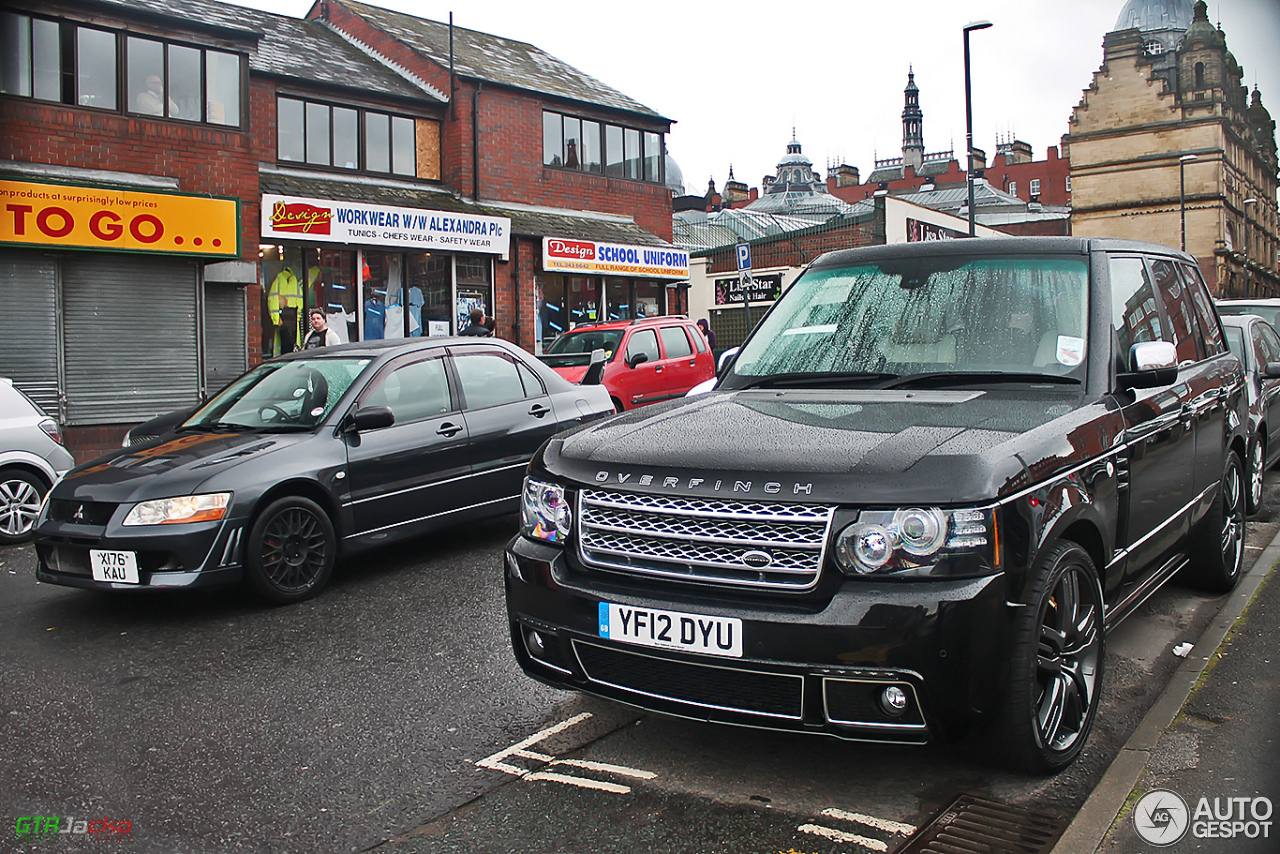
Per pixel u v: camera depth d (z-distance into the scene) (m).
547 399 7.58
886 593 2.75
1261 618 4.86
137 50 13.87
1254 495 6.91
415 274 18.09
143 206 13.02
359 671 4.57
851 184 111.06
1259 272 66.62
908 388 3.86
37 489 8.07
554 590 3.23
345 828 3.06
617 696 3.18
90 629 5.44
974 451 2.91
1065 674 3.23
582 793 3.25
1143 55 61.12
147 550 5.33
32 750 3.72
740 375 4.30
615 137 22.92
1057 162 99.50
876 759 3.42
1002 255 4.23
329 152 18.23
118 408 13.19
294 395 6.55
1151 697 3.99
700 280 34.12
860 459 2.91
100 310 13.01
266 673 4.59
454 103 19.73
